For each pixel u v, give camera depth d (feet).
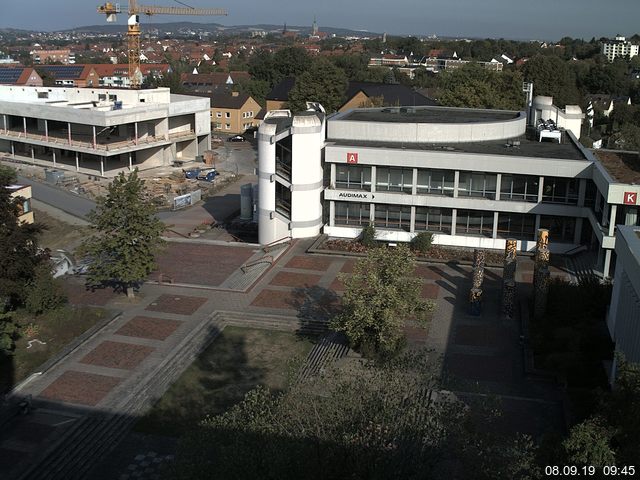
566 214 197.16
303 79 399.65
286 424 80.28
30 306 154.30
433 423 83.71
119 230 162.09
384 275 137.28
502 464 75.92
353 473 76.23
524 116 247.09
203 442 78.54
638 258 109.91
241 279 183.11
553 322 151.53
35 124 373.40
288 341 150.61
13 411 120.57
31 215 205.77
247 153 393.09
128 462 110.11
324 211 219.61
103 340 147.84
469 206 203.41
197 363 140.97
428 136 221.05
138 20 514.68
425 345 145.28
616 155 207.92
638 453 71.26
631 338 111.04
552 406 122.21
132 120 318.45
